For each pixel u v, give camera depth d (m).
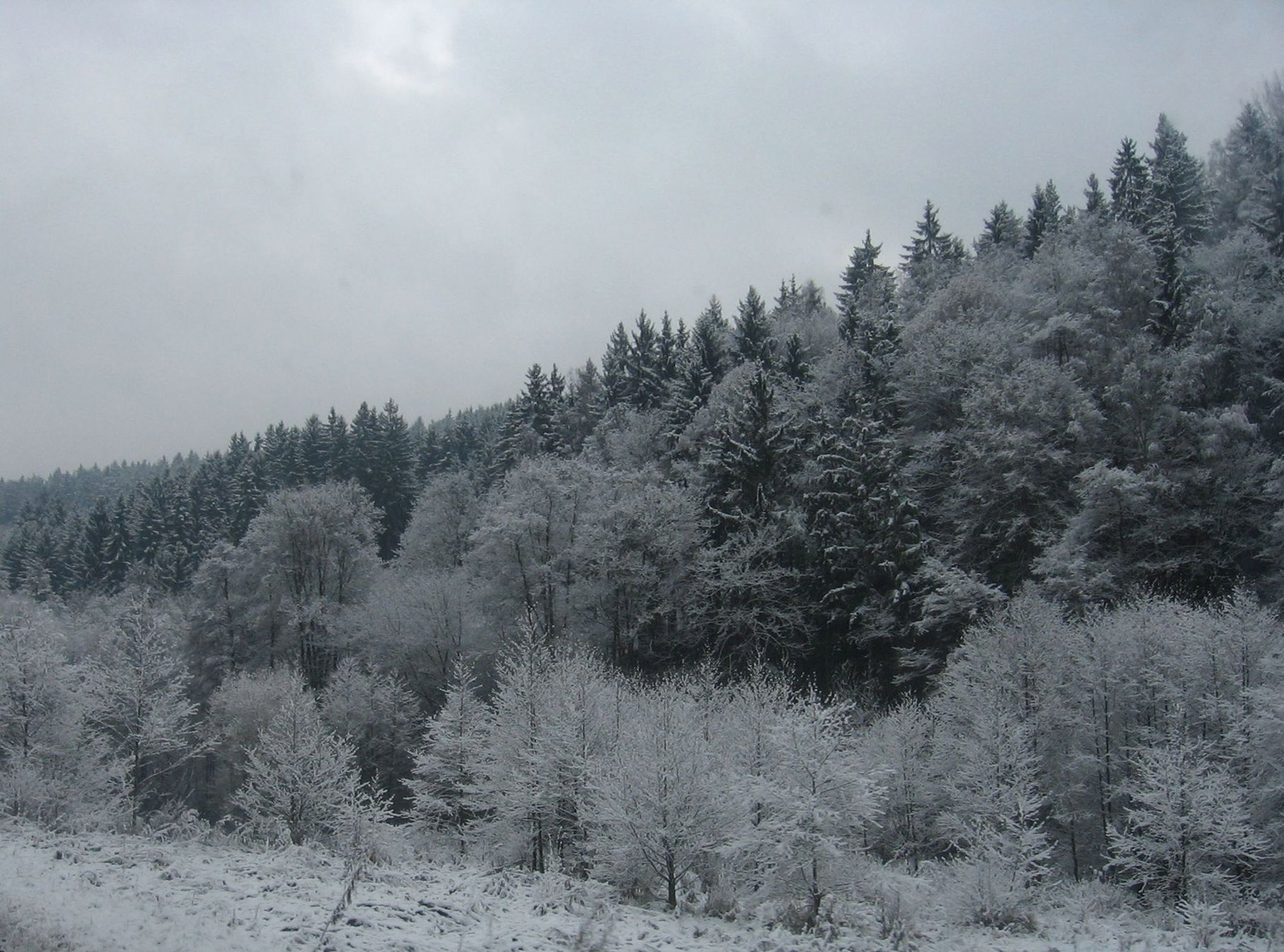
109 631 56.91
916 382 54.31
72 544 110.69
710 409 61.22
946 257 89.69
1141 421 42.38
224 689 49.25
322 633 58.59
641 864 17.39
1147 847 21.16
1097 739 29.38
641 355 84.44
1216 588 38.59
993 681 30.55
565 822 22.66
